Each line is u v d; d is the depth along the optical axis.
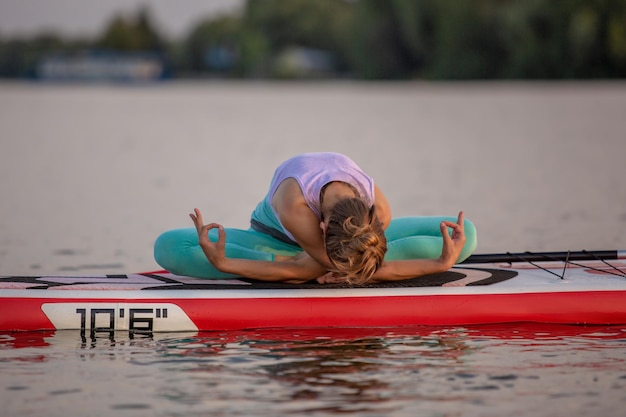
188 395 14.55
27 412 13.84
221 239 18.70
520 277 20.47
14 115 135.38
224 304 19.00
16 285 19.53
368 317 19.14
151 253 28.62
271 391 14.70
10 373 15.76
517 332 18.67
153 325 18.81
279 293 19.19
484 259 20.98
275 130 100.44
